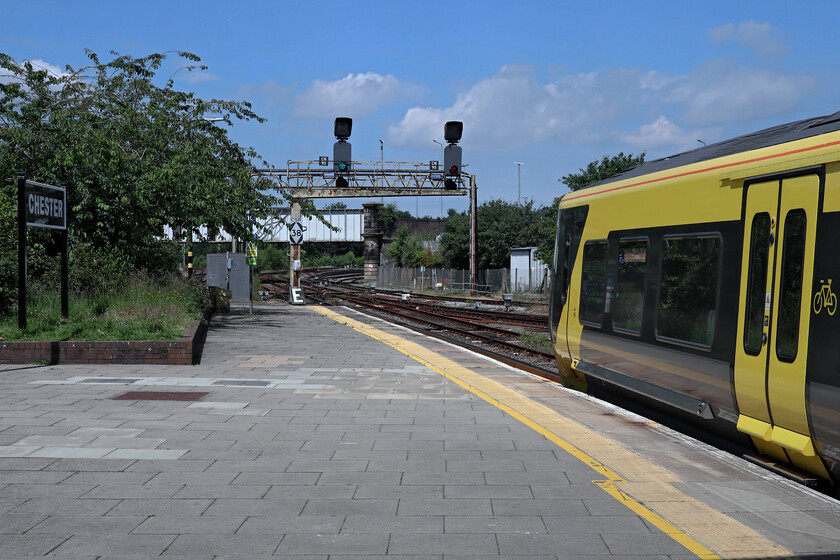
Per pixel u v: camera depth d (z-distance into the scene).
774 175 5.92
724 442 6.83
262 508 4.73
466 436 6.74
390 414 7.77
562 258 10.50
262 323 21.52
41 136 18.11
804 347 5.42
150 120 19.45
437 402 8.51
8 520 4.49
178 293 18.95
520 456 6.03
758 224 6.12
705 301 6.79
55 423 7.16
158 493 5.03
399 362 12.30
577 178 41.69
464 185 38.84
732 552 4.04
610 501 4.89
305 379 10.27
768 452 6.09
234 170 23.66
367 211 76.19
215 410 7.91
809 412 5.37
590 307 9.43
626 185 8.66
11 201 15.84
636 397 8.42
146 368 11.22
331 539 4.21
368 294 48.84
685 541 4.19
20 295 12.25
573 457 6.00
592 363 9.41
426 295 46.62
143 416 7.54
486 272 53.81
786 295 5.68
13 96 18.33
